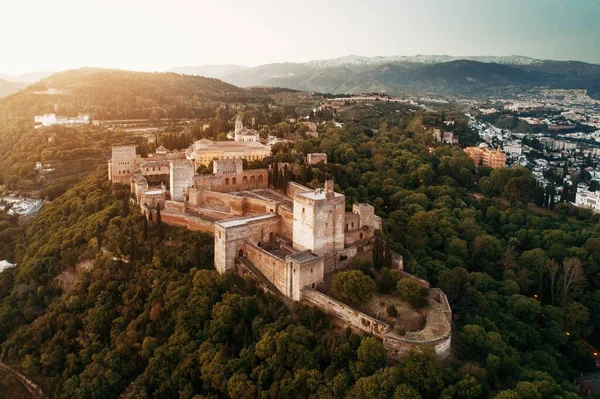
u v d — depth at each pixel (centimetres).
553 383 9075
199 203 14800
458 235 16550
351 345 8881
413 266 12394
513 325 11938
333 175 18288
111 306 12119
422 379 7919
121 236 13625
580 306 13312
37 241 16925
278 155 18812
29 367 11762
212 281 11244
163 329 11000
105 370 10581
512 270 14925
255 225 12262
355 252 12131
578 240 16962
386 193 19075
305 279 10356
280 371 8869
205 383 9462
